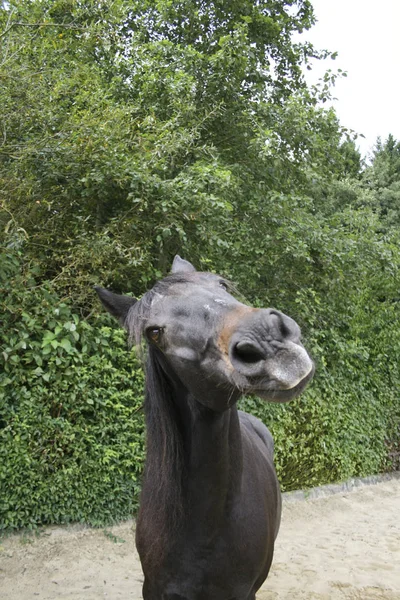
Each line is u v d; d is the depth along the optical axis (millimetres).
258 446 2930
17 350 4660
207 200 5336
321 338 7109
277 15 9852
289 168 8258
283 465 6328
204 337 1752
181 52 7414
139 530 2355
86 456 4754
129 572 4277
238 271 6707
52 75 5289
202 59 7406
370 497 6965
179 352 1818
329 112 8242
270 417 6070
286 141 7988
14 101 4984
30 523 4555
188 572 2141
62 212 5586
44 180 5430
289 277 6996
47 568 4207
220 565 2135
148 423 2186
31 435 4543
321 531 5695
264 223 7051
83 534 4719
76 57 6738
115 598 3885
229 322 1676
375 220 8523
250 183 7520
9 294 4574
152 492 2219
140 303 1975
